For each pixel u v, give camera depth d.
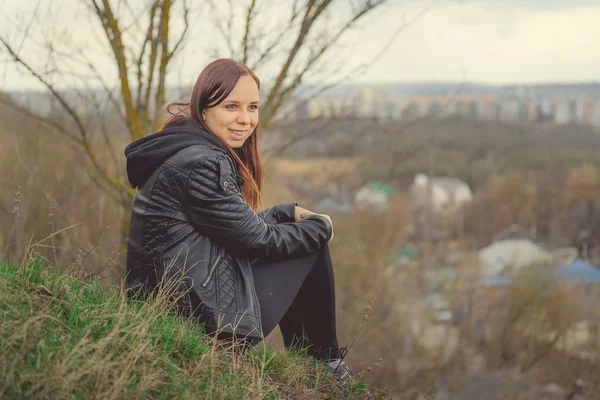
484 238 67.50
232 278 2.80
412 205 61.88
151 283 2.81
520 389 20.47
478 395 18.84
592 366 21.56
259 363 2.80
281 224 2.95
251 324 2.75
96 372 2.17
